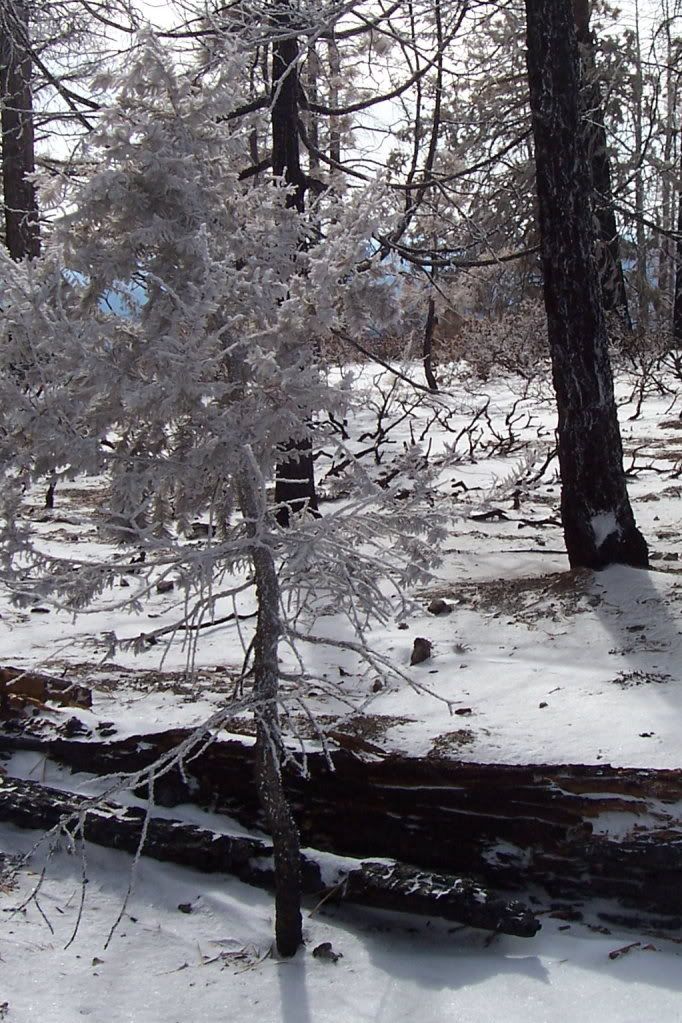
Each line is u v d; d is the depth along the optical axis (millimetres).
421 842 3992
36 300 3074
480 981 3318
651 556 7328
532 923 3486
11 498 3346
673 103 15953
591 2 15414
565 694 4883
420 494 3490
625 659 5301
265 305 3426
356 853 4117
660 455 12320
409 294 9219
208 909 3838
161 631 3299
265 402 3371
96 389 3139
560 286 6758
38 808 4422
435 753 4191
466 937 3580
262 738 3523
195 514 3672
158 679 5613
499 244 13492
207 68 4203
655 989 3205
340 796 4164
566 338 6746
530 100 6871
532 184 13406
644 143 13148
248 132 3484
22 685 5180
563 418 6914
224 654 6105
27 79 10023
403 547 3527
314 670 5699
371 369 19391
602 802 3748
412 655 5730
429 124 11156
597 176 13883
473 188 13500
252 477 3232
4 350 3131
